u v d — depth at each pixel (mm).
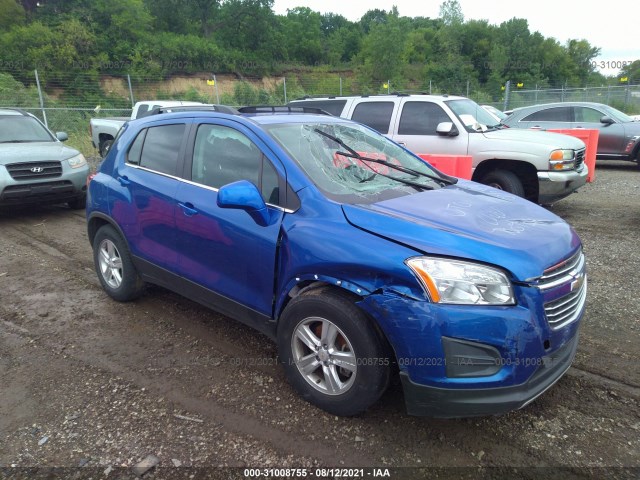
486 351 2520
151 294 4992
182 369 3621
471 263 2568
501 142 7699
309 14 72188
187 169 3875
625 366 3607
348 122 4316
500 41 68688
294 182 3191
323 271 2859
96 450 2791
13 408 3186
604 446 2807
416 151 8344
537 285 2600
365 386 2795
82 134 19891
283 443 2830
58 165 8344
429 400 2627
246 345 3980
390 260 2627
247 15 60438
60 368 3654
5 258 6234
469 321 2498
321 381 3102
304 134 3693
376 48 55906
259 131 3504
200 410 3137
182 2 59906
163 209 3930
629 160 13273
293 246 3010
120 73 41062
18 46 36938
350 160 3666
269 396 3273
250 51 60312
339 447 2797
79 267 5875
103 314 4559
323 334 2961
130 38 45250
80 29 40156
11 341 4070
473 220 2984
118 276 4699
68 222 8172
